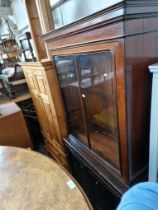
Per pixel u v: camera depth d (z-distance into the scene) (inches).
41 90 74.8
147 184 18.3
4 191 29.9
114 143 46.3
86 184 64.4
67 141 69.5
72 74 55.3
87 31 37.3
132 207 15.6
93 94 49.3
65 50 49.9
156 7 31.9
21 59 116.3
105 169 49.5
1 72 119.8
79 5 66.9
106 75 40.5
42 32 71.1
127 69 32.0
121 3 26.4
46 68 62.0
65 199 26.9
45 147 102.0
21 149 41.7
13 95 104.4
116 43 31.4
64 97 66.6
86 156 57.4
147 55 34.3
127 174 42.4
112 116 44.8
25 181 31.4
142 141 41.8
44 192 28.7
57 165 34.8
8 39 110.7
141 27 31.2
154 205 15.2
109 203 50.7
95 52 38.4
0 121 66.3
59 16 83.1
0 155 39.9
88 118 55.4
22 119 72.0
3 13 148.7
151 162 39.7
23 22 135.1
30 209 26.1
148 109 39.1
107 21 30.8
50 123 80.4
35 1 69.0
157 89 33.3
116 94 36.6
